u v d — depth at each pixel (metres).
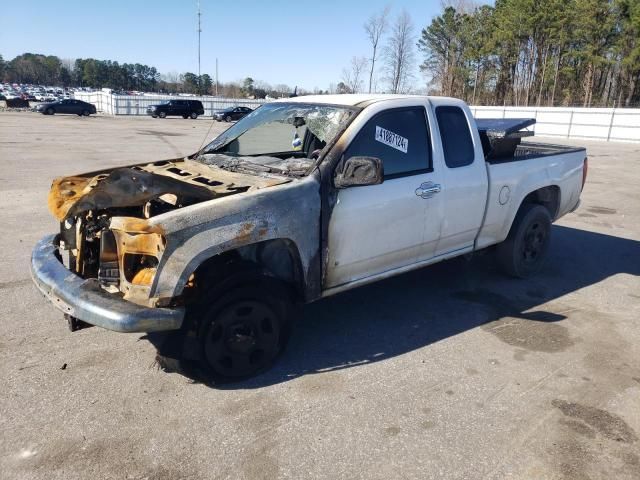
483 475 2.69
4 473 2.62
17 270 5.49
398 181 4.04
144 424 3.03
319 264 3.69
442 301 5.04
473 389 3.50
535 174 5.37
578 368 3.82
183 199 3.39
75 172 12.38
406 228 4.14
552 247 7.10
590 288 5.51
